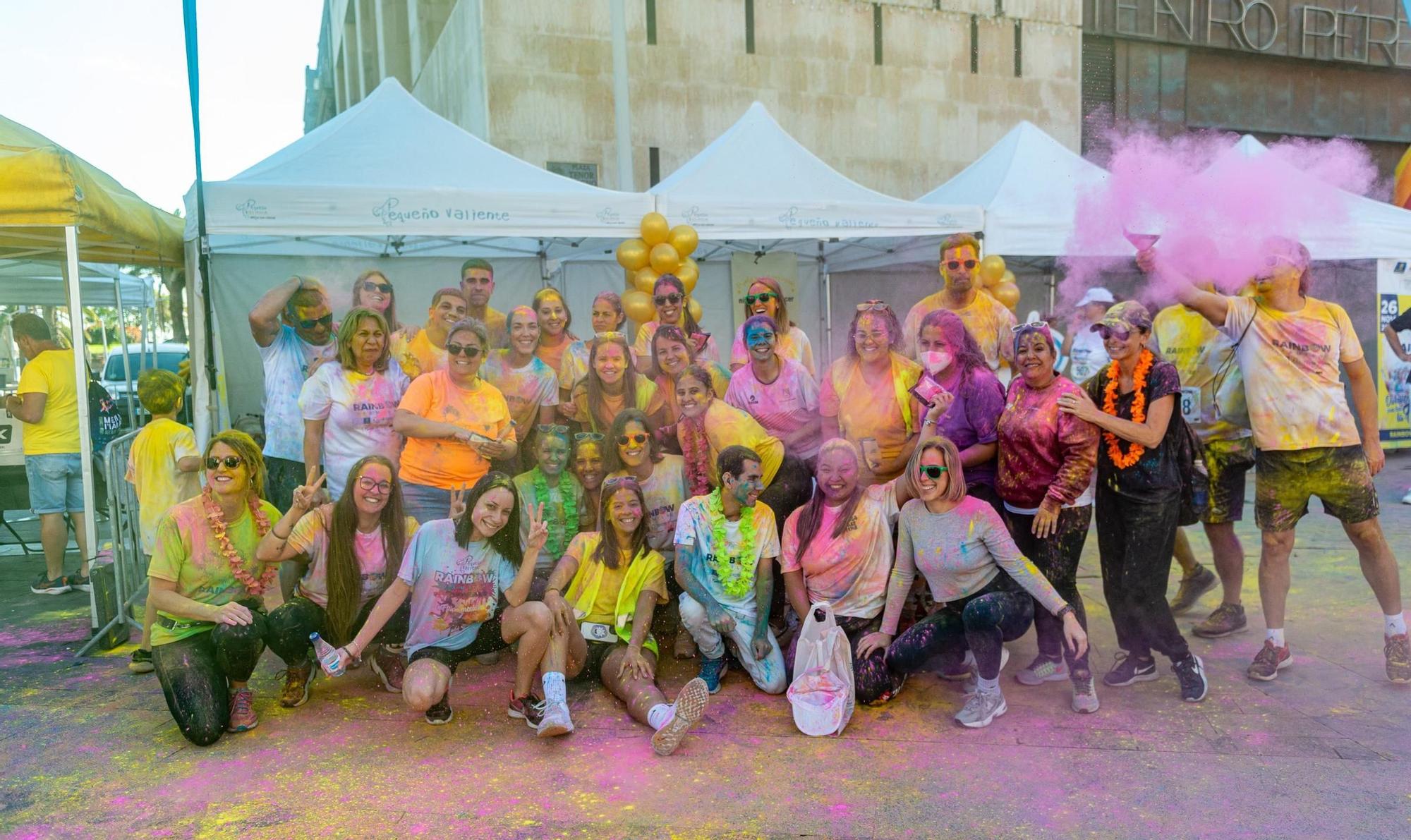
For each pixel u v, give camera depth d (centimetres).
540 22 1144
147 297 1047
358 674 398
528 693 345
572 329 903
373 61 2008
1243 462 414
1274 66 1498
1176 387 339
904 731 332
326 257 743
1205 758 300
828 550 372
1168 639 350
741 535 373
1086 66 1439
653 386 456
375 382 441
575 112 1166
